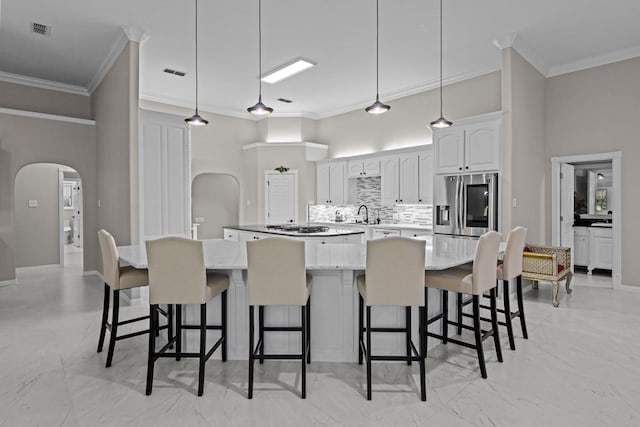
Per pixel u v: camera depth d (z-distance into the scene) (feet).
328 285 9.19
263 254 7.57
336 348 9.21
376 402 7.30
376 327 9.21
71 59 17.11
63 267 22.72
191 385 7.98
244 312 9.31
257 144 25.23
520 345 10.12
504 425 6.53
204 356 7.72
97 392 7.68
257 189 25.32
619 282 16.33
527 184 16.22
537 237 17.19
